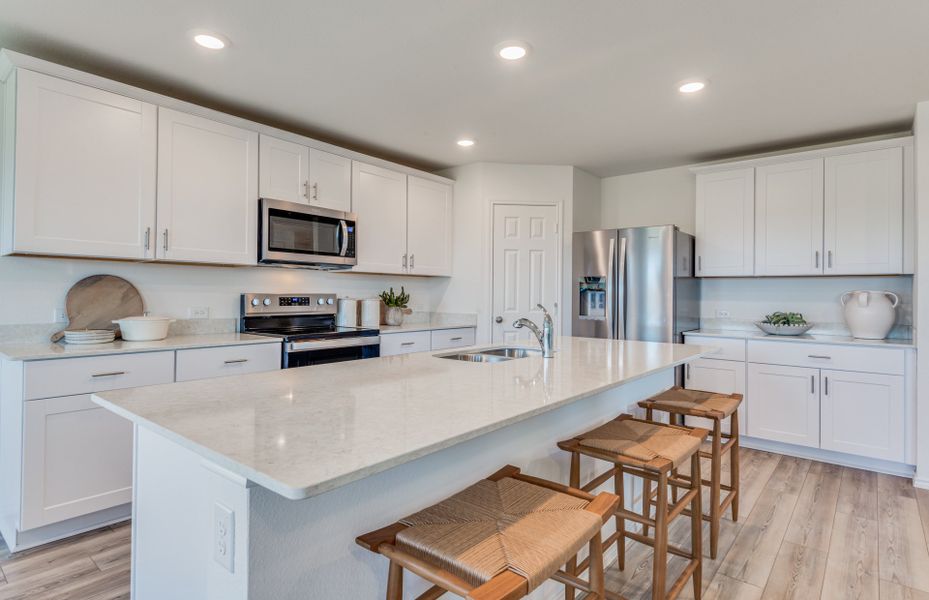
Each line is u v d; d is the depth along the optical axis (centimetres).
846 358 329
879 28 218
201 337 303
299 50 241
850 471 325
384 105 309
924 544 231
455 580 95
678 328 385
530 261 445
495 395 150
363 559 118
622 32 223
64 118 239
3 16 212
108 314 284
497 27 221
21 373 214
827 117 323
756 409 362
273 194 324
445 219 452
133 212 262
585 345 288
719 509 222
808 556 221
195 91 289
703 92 287
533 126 346
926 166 295
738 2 200
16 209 226
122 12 209
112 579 198
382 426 115
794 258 364
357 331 351
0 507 238
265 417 121
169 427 111
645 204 471
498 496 128
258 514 98
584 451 173
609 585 201
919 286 298
